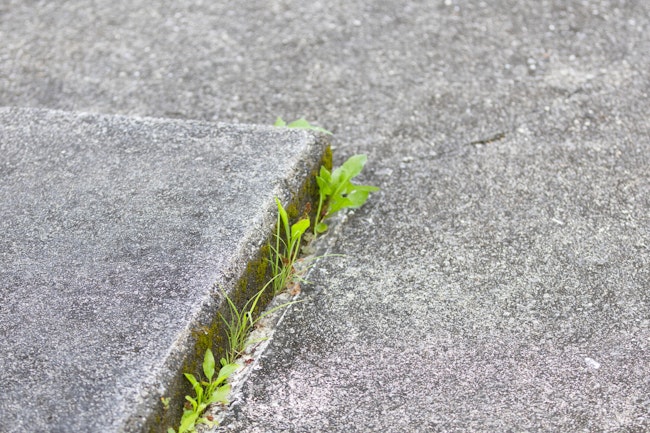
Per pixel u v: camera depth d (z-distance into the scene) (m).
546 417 2.07
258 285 2.19
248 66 2.66
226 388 2.09
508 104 2.52
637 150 2.41
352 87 2.59
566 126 2.47
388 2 2.80
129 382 2.04
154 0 2.87
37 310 2.11
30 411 2.02
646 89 2.54
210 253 2.17
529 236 2.27
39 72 2.67
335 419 2.08
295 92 2.59
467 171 2.39
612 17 2.72
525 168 2.39
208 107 2.57
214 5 2.84
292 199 2.25
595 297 2.19
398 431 2.06
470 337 2.15
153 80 2.64
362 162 2.30
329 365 2.13
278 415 2.08
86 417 2.01
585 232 2.28
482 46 2.67
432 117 2.51
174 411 2.06
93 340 2.08
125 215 2.22
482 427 2.06
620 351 2.13
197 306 2.11
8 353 2.07
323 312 2.19
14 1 2.88
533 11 2.75
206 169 2.28
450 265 2.24
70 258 2.17
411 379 2.11
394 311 2.18
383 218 2.32
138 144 2.34
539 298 2.19
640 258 2.24
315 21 2.77
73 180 2.28
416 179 2.38
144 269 2.15
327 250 2.28
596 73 2.58
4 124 2.39
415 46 2.68
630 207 2.31
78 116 2.40
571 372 2.11
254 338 2.17
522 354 2.13
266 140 2.32
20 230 2.21
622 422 2.06
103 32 2.77
